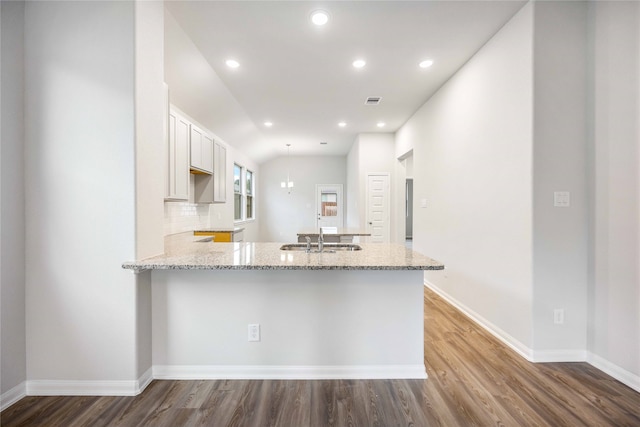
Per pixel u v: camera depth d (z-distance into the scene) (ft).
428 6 7.34
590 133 7.13
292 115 16.06
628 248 6.34
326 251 7.47
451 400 5.84
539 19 7.11
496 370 6.92
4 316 5.57
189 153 11.32
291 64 10.27
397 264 5.66
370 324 6.66
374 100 13.80
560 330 7.29
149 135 6.25
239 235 16.02
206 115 13.84
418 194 15.07
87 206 5.87
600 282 6.93
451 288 11.50
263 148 24.00
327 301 6.63
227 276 6.63
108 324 5.97
